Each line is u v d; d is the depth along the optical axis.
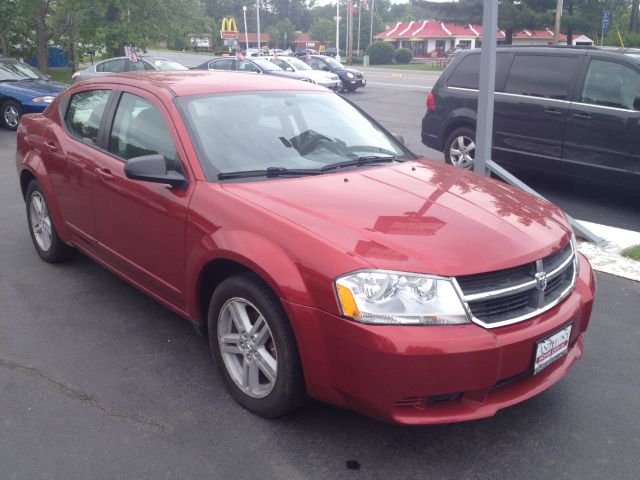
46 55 25.14
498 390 2.89
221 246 3.17
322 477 2.84
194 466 2.90
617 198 7.96
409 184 3.62
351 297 2.70
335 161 3.90
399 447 3.05
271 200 3.25
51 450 3.00
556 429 3.22
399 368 2.63
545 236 3.14
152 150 3.90
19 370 3.71
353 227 2.98
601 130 7.29
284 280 2.88
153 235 3.77
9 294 4.81
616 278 5.26
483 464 2.95
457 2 42.44
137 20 25.88
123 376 3.67
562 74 7.73
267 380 3.35
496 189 3.75
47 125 5.12
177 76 4.46
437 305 2.69
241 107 4.04
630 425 3.26
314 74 24.19
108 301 4.70
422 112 18.28
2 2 22.23
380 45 65.44
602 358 3.95
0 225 6.61
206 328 3.68
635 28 51.00
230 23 76.88
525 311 2.89
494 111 8.35
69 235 4.90
